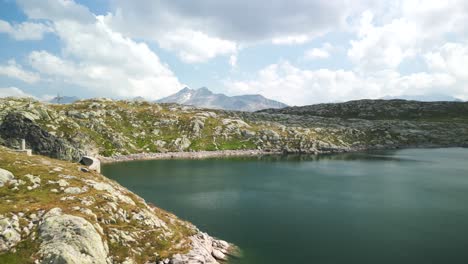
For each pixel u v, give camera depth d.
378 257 39.94
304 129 190.25
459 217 55.97
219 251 40.06
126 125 154.50
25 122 81.12
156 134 154.00
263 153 157.12
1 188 35.00
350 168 113.00
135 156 130.38
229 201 66.25
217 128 172.12
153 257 33.50
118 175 94.56
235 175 97.62
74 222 30.66
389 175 98.69
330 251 41.69
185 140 154.12
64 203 35.00
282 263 38.00
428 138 194.50
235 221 53.34
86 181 42.19
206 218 54.75
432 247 43.16
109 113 157.88
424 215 57.19
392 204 64.56
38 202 33.91
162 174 97.44
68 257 27.05
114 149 130.75
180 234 40.59
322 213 58.22
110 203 38.25
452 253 41.22
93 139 129.50
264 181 88.38
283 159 138.00
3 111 113.69
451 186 82.12
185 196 70.19
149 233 36.88
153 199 67.25
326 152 162.75
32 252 27.33
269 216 56.22
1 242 27.67
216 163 123.12
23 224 29.92
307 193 74.00
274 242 44.47
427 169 110.62
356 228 50.38
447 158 139.62
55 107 158.50
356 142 182.25
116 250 32.19
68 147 83.81
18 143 78.19
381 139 189.75
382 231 49.06
